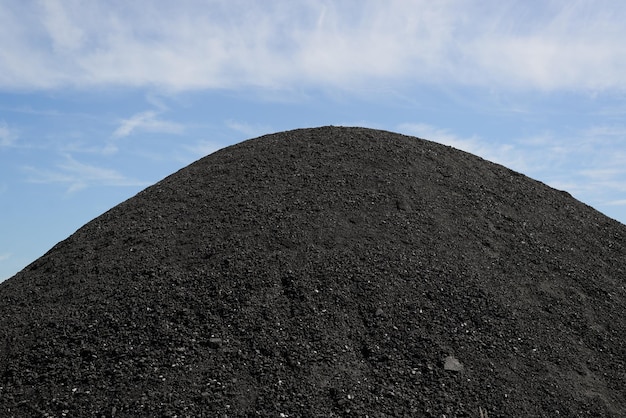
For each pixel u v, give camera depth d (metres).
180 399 7.34
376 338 8.40
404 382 7.77
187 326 8.42
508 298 9.60
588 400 8.03
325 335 8.30
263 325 8.40
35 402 7.51
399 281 9.41
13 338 8.70
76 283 9.78
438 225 11.02
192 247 10.13
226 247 9.96
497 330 8.88
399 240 10.36
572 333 9.27
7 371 8.05
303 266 9.48
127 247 10.48
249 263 9.52
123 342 8.25
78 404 7.39
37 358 8.20
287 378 7.66
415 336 8.48
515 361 8.41
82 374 7.83
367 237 10.32
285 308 8.71
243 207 11.10
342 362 7.96
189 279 9.30
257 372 7.73
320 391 7.52
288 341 8.17
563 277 10.61
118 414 7.20
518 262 10.66
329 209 10.97
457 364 8.11
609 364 8.80
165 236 10.59
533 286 10.12
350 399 7.43
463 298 9.33
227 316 8.55
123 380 7.67
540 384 8.12
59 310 9.13
